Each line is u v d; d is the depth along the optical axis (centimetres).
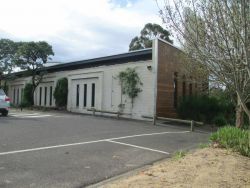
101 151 1081
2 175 761
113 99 2686
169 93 2494
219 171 783
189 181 700
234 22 641
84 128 1652
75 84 3130
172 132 1723
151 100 2398
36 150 1045
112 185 691
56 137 1318
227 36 666
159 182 692
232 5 645
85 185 723
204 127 2180
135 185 675
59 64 3425
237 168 820
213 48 706
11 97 4369
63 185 711
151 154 1079
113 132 1559
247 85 767
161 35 2600
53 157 960
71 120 2023
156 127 1955
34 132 1423
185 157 962
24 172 792
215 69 735
